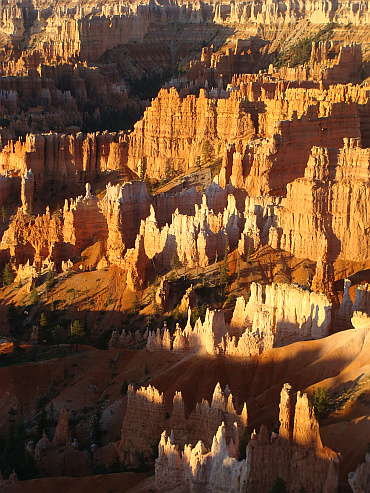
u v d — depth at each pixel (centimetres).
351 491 10475
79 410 15162
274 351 14025
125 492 12194
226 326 15712
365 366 12938
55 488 12481
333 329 15338
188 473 11381
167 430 13125
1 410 15712
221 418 12344
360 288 15400
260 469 10662
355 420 11394
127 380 15400
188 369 14300
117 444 13712
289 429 10844
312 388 12700
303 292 15000
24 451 13800
